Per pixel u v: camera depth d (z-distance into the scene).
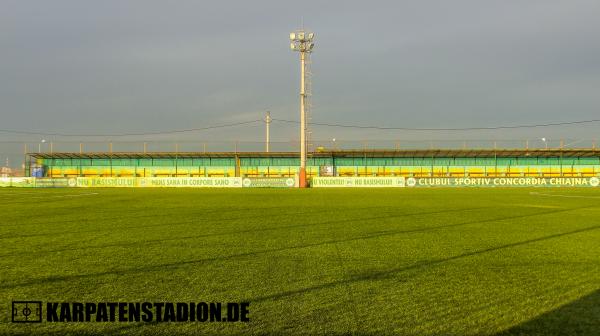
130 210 18.73
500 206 21.17
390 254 8.47
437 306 5.25
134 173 68.56
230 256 8.27
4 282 6.38
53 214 16.94
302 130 50.12
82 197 29.94
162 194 34.22
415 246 9.41
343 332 4.48
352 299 5.52
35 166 67.75
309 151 58.91
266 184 52.69
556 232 11.73
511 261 7.80
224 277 6.64
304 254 8.48
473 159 66.06
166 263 7.64
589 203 23.56
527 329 4.55
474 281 6.39
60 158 68.44
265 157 68.06
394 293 5.77
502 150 62.00
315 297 5.61
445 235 11.12
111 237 10.77
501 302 5.40
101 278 6.61
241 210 18.64
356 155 66.62
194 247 9.29
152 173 68.62
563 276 6.70
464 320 4.80
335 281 6.39
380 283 6.28
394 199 27.03
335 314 4.99
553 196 31.16
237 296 5.68
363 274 6.81
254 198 28.09
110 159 68.50
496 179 52.56
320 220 14.63
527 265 7.47
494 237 10.79
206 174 68.62
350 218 15.29
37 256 8.30
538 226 13.07
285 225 13.24
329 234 11.27
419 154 65.44
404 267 7.30
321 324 4.69
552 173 64.88
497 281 6.39
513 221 14.46
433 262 7.71
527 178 52.41
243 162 68.06
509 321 4.77
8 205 22.06
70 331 4.59
